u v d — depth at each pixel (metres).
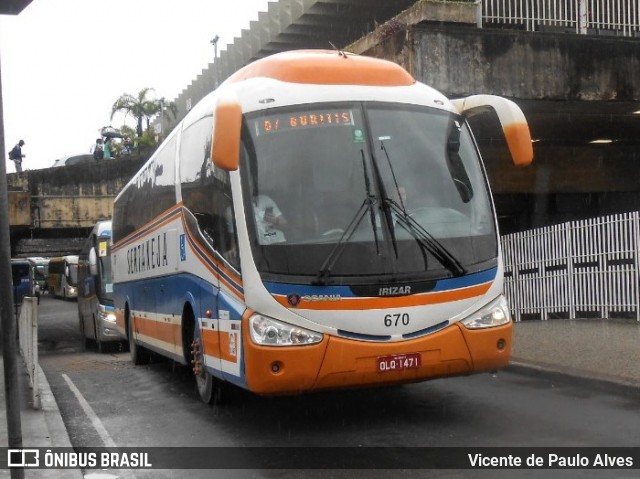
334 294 7.21
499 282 7.85
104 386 12.78
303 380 7.13
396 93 8.17
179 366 14.77
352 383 7.24
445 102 8.39
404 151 7.85
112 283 19.39
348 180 7.58
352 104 7.92
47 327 36.06
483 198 8.09
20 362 14.70
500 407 8.64
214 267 8.39
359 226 7.42
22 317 15.21
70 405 10.76
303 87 7.96
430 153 7.95
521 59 14.55
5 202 5.08
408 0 19.75
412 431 7.73
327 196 7.49
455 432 7.60
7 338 5.25
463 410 8.59
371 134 7.80
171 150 11.09
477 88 14.28
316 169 7.58
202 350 9.02
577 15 15.33
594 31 15.78
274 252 7.27
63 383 13.45
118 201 16.89
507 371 10.72
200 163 9.18
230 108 7.18
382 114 7.94
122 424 9.13
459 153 8.15
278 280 7.19
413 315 7.36
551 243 15.31
